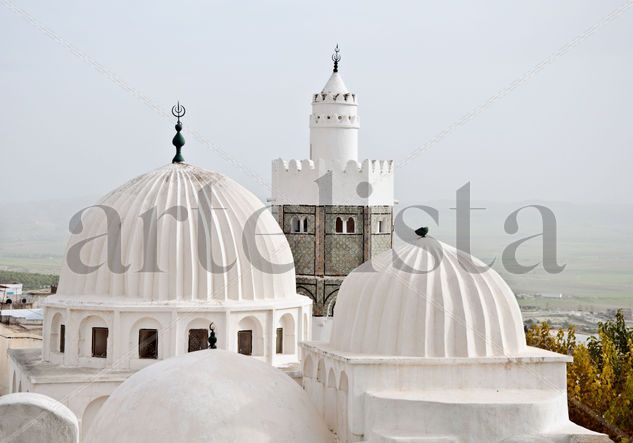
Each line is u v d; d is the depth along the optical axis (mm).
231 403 33281
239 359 35750
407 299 34281
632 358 61844
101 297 47094
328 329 65875
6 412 32719
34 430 32781
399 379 33188
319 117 67000
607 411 56500
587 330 74500
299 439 33469
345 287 36938
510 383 33562
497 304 34594
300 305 48938
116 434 33125
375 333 34656
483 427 31750
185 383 33750
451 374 33344
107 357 46469
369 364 33062
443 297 34094
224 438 32469
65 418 33031
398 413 32188
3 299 103750
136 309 46031
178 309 46031
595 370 59594
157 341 46250
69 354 47031
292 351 48750
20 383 47812
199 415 32812
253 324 47562
